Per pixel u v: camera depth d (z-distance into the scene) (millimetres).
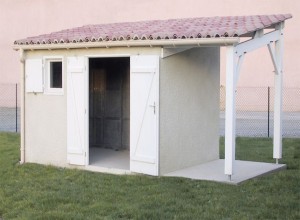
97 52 11125
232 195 8914
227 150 9680
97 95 14148
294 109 28297
